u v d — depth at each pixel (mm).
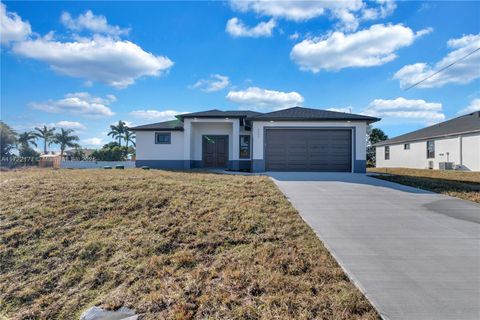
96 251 4547
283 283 3260
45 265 4301
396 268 3561
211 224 5219
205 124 18031
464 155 19062
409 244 4348
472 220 5570
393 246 4273
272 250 4188
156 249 4465
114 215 5770
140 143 18312
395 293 2977
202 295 3164
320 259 3842
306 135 14211
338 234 4781
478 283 3174
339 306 2781
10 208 6062
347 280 3289
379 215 5891
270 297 2996
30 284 3916
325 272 3479
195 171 14477
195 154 17984
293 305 2844
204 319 2748
